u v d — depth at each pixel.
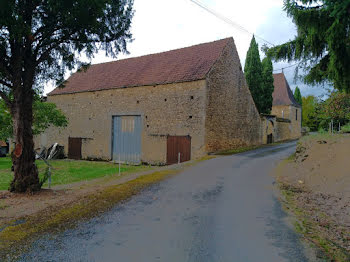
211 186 8.03
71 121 23.22
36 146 26.36
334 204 5.95
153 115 18.16
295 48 9.30
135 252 3.70
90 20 6.73
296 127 33.59
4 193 6.93
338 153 9.05
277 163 12.25
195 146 16.19
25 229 4.54
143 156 18.55
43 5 6.49
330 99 14.80
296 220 4.97
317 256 3.54
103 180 10.21
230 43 19.16
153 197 6.79
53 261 3.42
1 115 16.28
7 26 5.98
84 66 8.36
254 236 4.25
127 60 23.23
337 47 7.30
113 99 20.41
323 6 6.78
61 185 9.64
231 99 19.16
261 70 24.94
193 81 16.50
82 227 4.66
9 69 7.03
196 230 4.53
